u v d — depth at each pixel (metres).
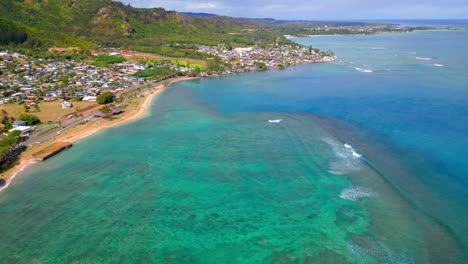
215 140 105.88
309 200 71.12
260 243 59.31
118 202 72.62
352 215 65.62
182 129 117.44
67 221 66.56
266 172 83.56
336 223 63.53
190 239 60.88
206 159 92.00
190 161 91.00
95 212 69.31
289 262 54.81
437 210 66.12
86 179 82.81
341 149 95.19
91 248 59.06
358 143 99.06
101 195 75.44
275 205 70.00
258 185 77.81
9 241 61.22
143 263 55.53
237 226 64.00
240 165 87.75
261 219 65.75
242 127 117.75
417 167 82.88
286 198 72.25
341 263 54.06
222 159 91.62
